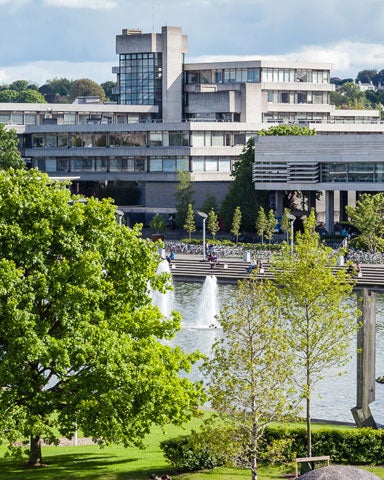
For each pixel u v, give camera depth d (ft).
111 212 297.33
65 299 278.05
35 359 269.85
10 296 274.77
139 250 301.02
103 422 275.80
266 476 272.51
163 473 278.26
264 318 266.98
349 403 371.15
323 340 297.74
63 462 293.84
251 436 265.13
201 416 281.13
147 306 306.76
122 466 286.25
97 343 277.44
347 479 206.18
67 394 280.10
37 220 287.89
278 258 298.15
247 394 280.92
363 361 320.29
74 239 287.48
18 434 271.90
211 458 280.72
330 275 288.51
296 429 290.97
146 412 280.10
